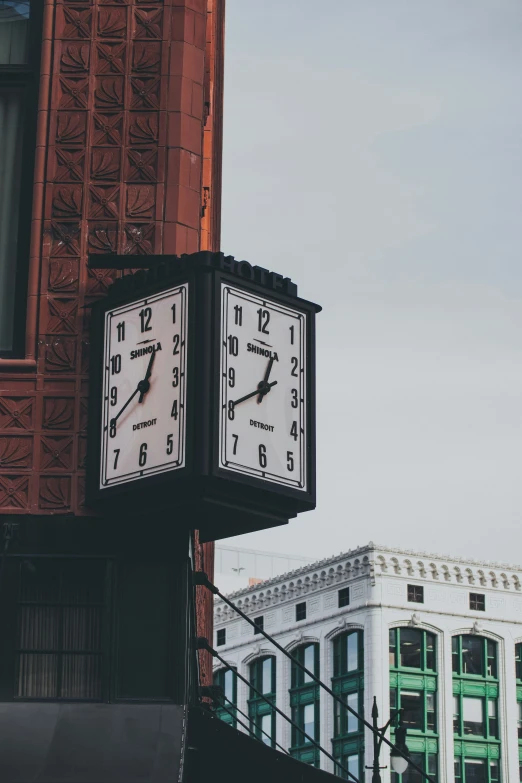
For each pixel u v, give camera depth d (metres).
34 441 15.20
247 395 14.91
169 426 14.63
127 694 14.61
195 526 15.32
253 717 92.75
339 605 87.81
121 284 15.47
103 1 16.64
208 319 14.80
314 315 15.82
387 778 81.50
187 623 15.09
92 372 15.33
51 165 16.09
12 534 14.95
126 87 16.34
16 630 14.91
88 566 15.10
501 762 85.00
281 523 15.27
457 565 87.88
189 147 16.27
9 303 16.12
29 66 16.83
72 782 13.60
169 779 13.66
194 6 16.75
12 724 14.25
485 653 87.44
